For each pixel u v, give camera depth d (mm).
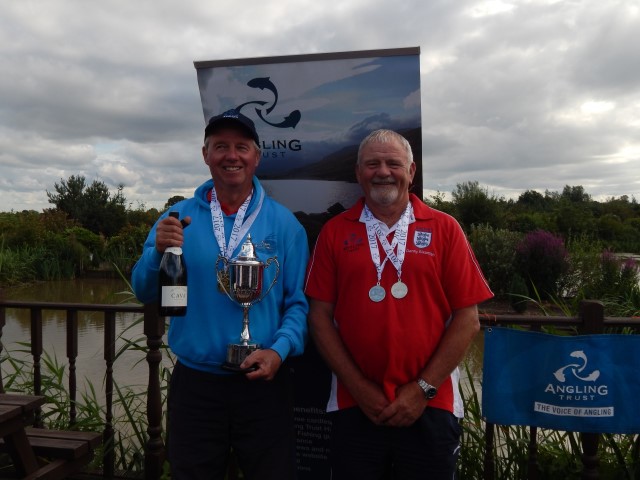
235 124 2195
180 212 2314
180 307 2068
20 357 6227
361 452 2248
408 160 2289
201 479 2184
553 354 2551
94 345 6738
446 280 2246
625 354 2523
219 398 2160
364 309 2219
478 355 4445
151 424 2965
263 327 2193
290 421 2266
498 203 24062
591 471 2643
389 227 2320
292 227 2332
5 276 16094
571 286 12367
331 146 2889
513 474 2988
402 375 2186
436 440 2186
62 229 22156
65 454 2588
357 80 2818
